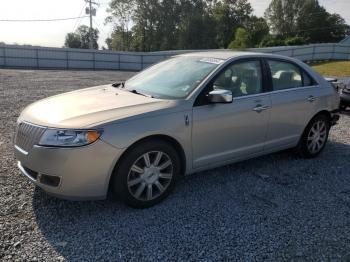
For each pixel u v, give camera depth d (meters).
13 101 9.82
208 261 2.95
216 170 4.91
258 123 4.57
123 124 3.45
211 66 4.36
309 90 5.29
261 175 4.79
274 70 4.91
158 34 65.44
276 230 3.44
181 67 4.62
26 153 3.46
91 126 3.31
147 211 3.72
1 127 6.75
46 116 3.56
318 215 3.76
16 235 3.18
